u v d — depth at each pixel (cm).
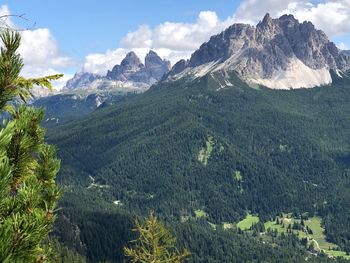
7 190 591
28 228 607
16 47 738
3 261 554
